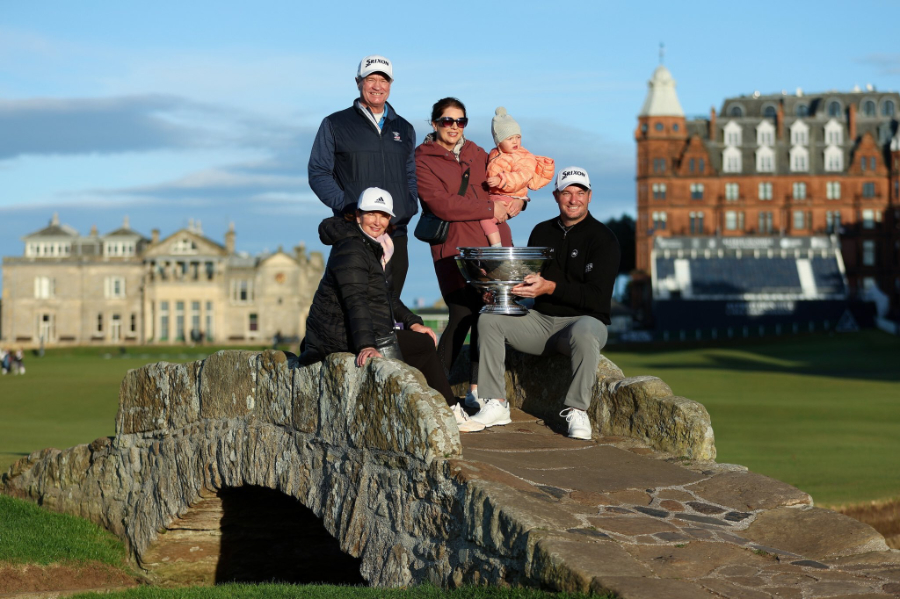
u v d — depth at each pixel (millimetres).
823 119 120750
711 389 42000
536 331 8648
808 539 6234
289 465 8484
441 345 9289
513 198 8984
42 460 13430
